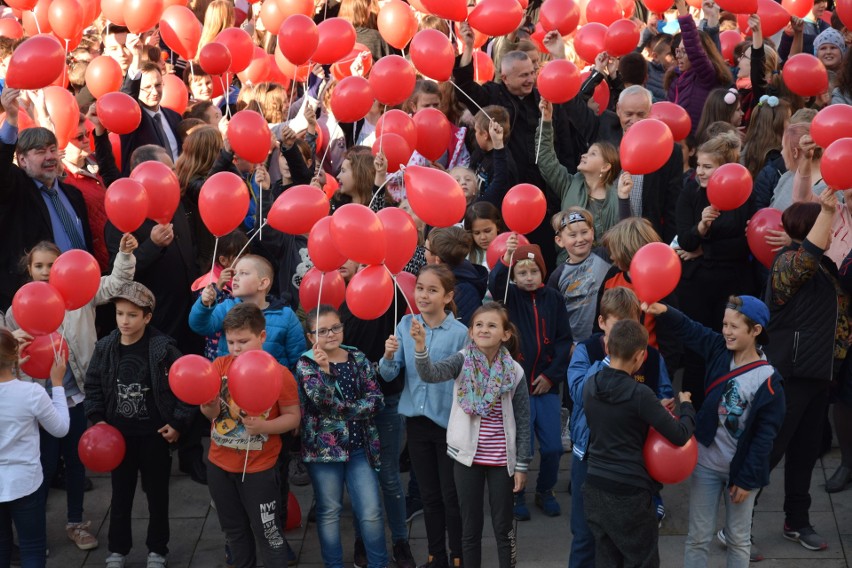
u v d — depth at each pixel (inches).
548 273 303.6
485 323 209.8
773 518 242.1
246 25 451.8
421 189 222.8
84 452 219.9
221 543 244.2
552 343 241.1
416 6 388.2
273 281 281.3
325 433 218.4
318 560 236.5
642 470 196.1
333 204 282.4
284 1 363.9
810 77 306.2
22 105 288.8
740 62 351.3
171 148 335.6
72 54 367.6
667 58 390.9
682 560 228.4
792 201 265.6
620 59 340.2
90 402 229.9
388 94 290.0
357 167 273.9
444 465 221.3
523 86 311.3
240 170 293.9
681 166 294.2
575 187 288.7
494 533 233.3
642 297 216.1
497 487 212.2
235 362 204.5
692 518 213.0
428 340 223.0
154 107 327.0
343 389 219.0
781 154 279.6
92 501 261.1
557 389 246.1
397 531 233.1
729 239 264.5
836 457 265.9
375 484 221.8
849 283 230.4
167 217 251.4
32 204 267.4
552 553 233.0
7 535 214.4
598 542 200.5
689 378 268.7
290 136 287.4
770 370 206.1
